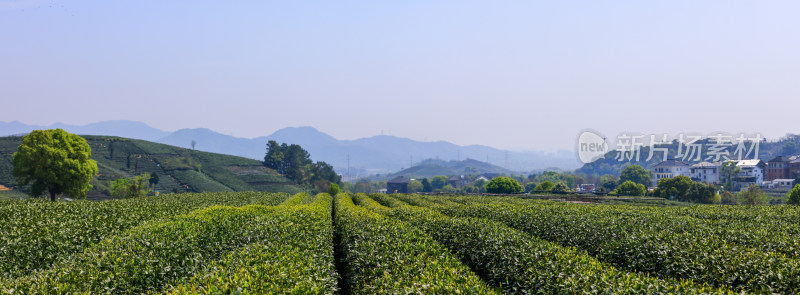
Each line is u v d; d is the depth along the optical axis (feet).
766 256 46.57
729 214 98.84
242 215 87.40
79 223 81.30
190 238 62.34
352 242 68.54
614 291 36.52
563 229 79.41
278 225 73.77
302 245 57.67
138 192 277.23
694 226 75.00
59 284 39.63
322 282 40.86
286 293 35.83
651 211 103.14
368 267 52.11
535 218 91.30
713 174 504.84
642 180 527.40
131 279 46.96
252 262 46.06
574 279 40.55
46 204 104.42
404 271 44.34
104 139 535.60
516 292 48.08
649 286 36.47
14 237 67.26
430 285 37.58
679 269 50.11
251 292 35.24
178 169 499.92
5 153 400.88
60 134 226.38
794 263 44.24
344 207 137.08
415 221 94.22
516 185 418.72
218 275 40.47
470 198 194.29
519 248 55.31
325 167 621.31
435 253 53.52
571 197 244.42
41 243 67.46
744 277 43.75
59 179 221.25
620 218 84.53
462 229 74.13
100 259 49.06
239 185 501.97
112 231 81.05
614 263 60.75
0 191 314.76
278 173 581.53
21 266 62.54
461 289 37.01
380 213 117.50
